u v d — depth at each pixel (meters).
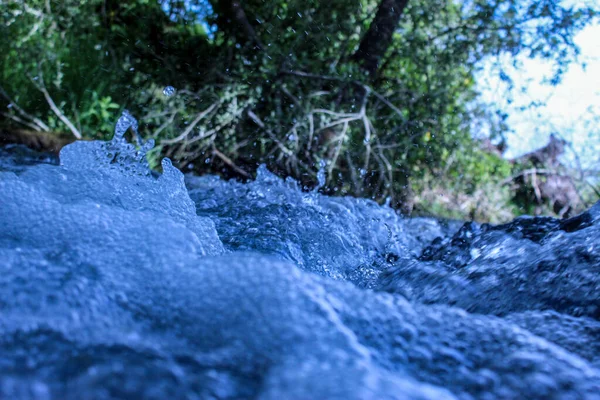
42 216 1.27
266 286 0.94
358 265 2.22
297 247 2.15
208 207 2.75
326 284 1.00
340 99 6.68
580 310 1.37
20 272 0.97
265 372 0.75
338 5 6.71
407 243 3.03
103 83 6.56
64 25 6.57
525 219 2.11
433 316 1.00
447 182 6.98
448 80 6.90
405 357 0.89
